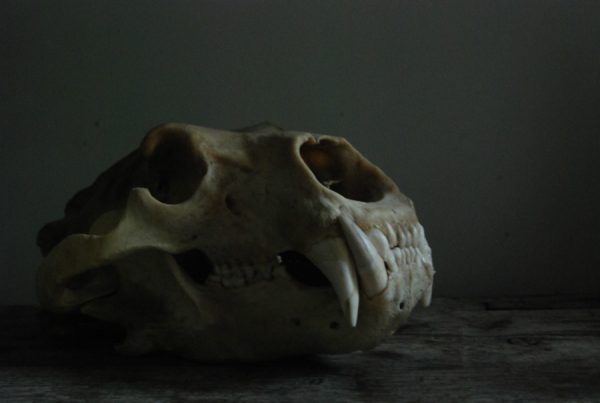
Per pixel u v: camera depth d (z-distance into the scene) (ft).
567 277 3.34
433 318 2.88
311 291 2.25
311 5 3.29
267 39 3.29
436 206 3.33
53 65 3.26
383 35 3.30
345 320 2.24
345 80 3.31
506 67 3.31
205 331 2.33
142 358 2.42
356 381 2.28
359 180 2.49
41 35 3.26
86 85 3.27
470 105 3.32
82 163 3.28
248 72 3.30
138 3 3.27
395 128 3.32
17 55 3.26
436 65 3.31
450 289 3.34
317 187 2.25
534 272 3.34
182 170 2.35
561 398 2.20
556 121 3.32
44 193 3.27
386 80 3.31
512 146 3.32
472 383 2.28
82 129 3.28
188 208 2.27
